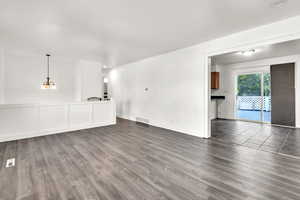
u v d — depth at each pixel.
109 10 2.25
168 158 2.59
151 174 2.08
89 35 3.21
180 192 1.71
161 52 4.58
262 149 2.97
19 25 2.70
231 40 3.18
